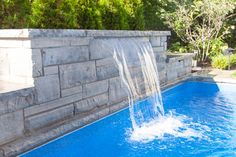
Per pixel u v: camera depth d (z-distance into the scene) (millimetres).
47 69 4797
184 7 13680
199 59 13805
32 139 4477
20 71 4680
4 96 4074
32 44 4477
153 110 7043
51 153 4508
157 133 5566
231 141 5242
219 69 12531
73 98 5414
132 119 6137
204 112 7055
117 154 4621
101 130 5598
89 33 5574
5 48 4781
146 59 7480
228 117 6660
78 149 4723
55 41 4898
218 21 13336
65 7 5754
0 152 3963
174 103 7883
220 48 13836
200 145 5051
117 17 7418
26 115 4480
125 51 6723
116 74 6637
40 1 5445
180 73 10703
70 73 5301
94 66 5918
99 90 6133
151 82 7574
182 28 13875
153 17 14195
